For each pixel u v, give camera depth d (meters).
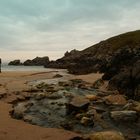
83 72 54.47
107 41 110.19
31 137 10.98
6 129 12.02
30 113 15.82
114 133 10.36
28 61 147.25
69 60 103.19
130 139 11.03
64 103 18.36
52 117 14.96
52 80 37.62
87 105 16.27
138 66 22.38
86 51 110.19
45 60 147.62
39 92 24.12
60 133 11.79
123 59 30.38
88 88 27.00
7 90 25.42
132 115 14.32
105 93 23.12
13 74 49.72
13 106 17.92
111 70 30.89
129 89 22.14
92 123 13.39
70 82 32.53
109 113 15.45
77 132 12.14
